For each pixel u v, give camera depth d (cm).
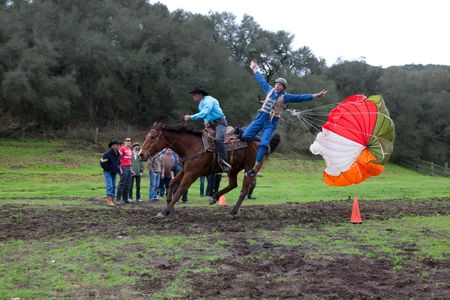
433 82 6800
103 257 716
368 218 1138
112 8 5338
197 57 5469
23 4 4838
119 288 587
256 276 647
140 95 5519
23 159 3494
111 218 1063
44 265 675
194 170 1058
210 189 1712
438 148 6378
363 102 1028
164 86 5259
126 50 5103
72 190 1997
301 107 5278
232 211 1098
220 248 786
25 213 1121
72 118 4878
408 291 594
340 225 1026
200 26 5962
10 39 4259
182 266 682
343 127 1067
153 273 647
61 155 3762
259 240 848
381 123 1048
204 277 634
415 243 851
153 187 1631
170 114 5441
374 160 1080
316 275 654
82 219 1039
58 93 4350
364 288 605
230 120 5153
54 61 4394
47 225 957
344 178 1102
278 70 6141
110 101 5241
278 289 596
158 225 977
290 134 4494
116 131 4816
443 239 889
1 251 746
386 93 6425
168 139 1060
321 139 1079
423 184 2795
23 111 4353
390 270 685
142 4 6275
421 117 6475
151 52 5394
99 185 2280
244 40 6612
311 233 923
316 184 2716
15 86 4022
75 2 5244
